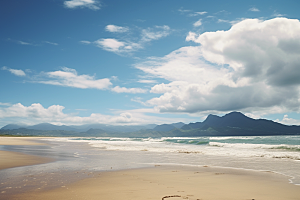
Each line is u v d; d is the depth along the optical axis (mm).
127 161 15750
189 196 6566
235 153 21109
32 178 9305
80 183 8383
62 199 6180
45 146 35688
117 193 6867
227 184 8359
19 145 38188
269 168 12508
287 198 6484
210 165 13805
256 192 7164
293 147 25328
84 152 23406
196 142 43812
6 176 9773
